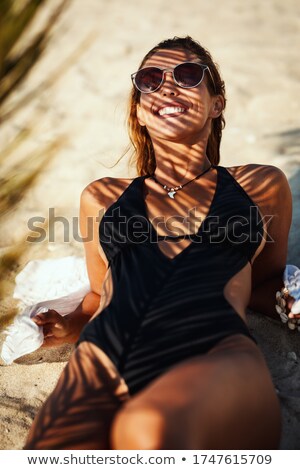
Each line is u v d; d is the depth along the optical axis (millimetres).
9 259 2990
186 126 2156
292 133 4004
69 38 6223
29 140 4301
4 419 2090
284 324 2381
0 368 2346
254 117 4301
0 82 4637
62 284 2615
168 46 2270
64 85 5141
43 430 1647
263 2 7156
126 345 1787
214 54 5516
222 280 1919
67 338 2270
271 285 2322
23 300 2637
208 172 2219
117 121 4402
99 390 1728
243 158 3730
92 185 2303
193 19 6625
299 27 6172
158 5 7234
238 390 1577
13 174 3791
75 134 4309
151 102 2191
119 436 1513
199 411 1471
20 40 4602
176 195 2168
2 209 3494
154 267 1952
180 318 1811
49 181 3750
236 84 4816
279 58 5301
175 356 1739
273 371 2182
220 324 1795
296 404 2020
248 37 5934
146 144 2463
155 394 1515
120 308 1885
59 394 1736
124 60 5488
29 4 4449
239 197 2107
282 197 2205
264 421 1637
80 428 1644
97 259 2293
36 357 2367
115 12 6988
